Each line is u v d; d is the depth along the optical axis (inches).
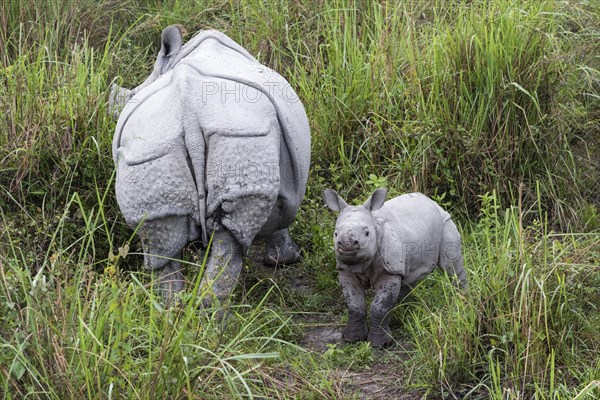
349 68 496.4
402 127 466.0
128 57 521.7
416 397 321.1
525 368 311.7
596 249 396.8
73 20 547.5
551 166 459.5
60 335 276.4
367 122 467.5
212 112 332.2
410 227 356.2
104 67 506.6
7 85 458.0
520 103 457.1
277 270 417.1
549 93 459.8
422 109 466.0
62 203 406.3
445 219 373.4
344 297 355.3
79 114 429.4
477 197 447.2
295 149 357.7
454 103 458.6
